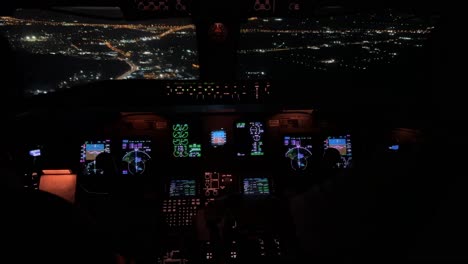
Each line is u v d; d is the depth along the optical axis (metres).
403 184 0.85
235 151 4.05
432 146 0.83
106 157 3.62
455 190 0.80
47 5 3.55
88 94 3.80
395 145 4.00
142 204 3.82
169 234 3.68
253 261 1.86
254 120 4.10
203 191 3.90
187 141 4.05
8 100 2.15
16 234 0.96
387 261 0.89
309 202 1.12
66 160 4.02
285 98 3.80
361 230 0.93
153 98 3.78
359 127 4.10
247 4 3.63
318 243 1.07
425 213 0.82
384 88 3.78
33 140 3.97
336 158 3.34
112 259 1.10
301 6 3.60
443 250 0.84
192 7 3.62
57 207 1.02
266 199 1.89
